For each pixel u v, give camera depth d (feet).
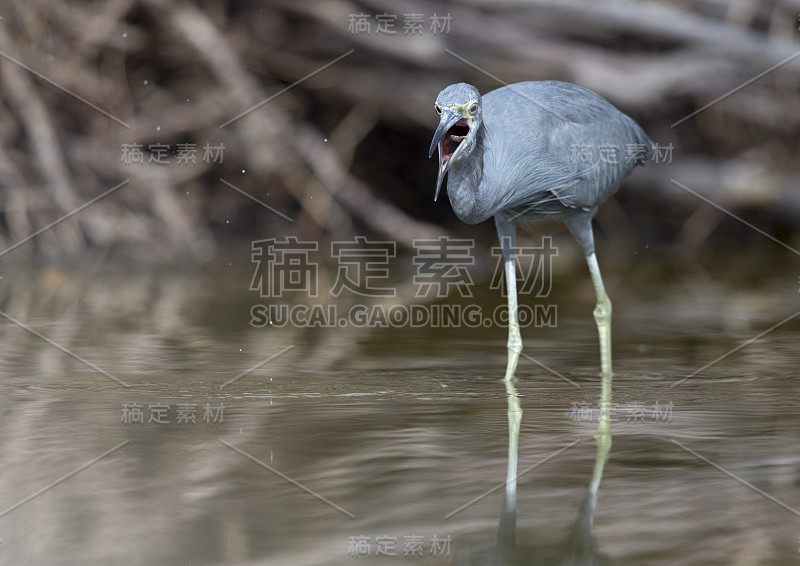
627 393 25.99
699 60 53.31
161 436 21.15
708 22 52.42
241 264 50.85
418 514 16.57
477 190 29.43
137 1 54.08
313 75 56.85
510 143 29.94
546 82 32.48
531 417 23.16
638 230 61.77
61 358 29.63
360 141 60.18
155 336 33.55
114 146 55.01
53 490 17.61
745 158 59.21
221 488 17.76
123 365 28.71
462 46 53.31
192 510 16.65
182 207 55.88
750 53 52.01
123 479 18.24
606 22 52.37
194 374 27.71
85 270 49.21
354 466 19.08
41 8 53.36
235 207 57.47
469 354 31.32
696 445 20.62
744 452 20.13
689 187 57.62
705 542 15.43
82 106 55.36
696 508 16.92
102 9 54.44
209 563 14.46
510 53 52.75
